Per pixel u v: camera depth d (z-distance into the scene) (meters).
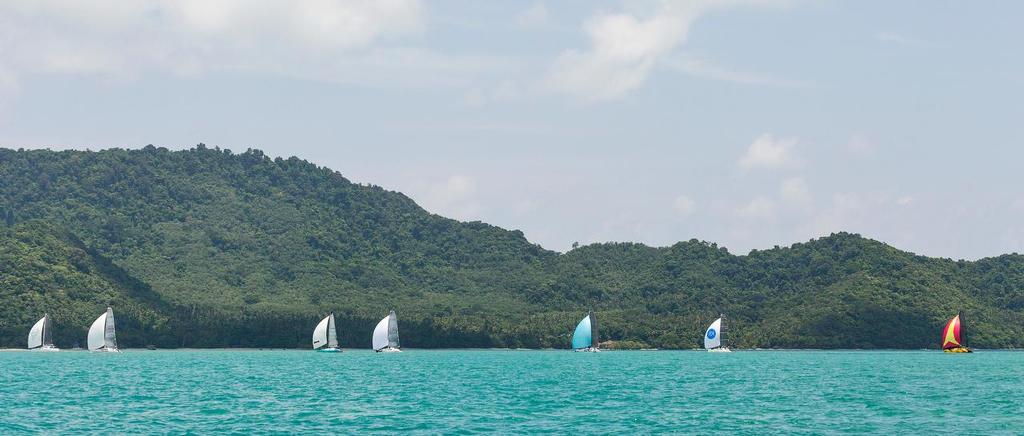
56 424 107.06
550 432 102.06
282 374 196.88
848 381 180.38
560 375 197.50
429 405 127.81
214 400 134.38
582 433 101.44
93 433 100.38
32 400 133.38
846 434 101.38
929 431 103.44
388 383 169.50
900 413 119.88
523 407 125.62
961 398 140.62
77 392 146.38
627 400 136.62
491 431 102.56
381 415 116.06
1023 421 111.44
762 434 101.19
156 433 100.56
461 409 122.88
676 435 100.56
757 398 141.00
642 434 101.06
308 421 110.06
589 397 141.38
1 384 161.75
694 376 196.50
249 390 151.88
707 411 121.94
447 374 199.75
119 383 165.88
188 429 103.50
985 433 101.88
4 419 111.31
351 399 136.50
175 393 145.50
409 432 101.62
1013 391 153.88
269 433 100.69
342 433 100.81
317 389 154.62
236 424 107.44
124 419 111.69
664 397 142.25
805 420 112.50
